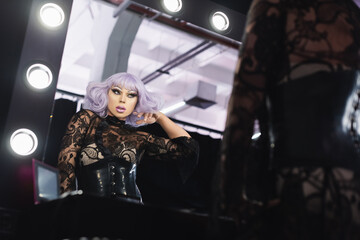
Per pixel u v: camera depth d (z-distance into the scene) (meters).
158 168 4.56
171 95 8.59
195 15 3.07
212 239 0.94
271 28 1.00
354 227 0.90
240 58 1.00
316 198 0.88
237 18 3.20
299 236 0.88
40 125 2.19
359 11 1.12
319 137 0.92
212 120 9.38
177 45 7.62
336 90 0.95
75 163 2.26
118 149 2.38
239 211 0.94
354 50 1.01
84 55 7.41
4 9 2.28
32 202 2.07
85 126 2.31
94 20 6.28
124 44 5.54
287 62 0.99
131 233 1.44
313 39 0.99
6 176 2.06
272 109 1.00
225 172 0.93
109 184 2.22
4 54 2.23
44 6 2.35
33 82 2.23
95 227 1.39
